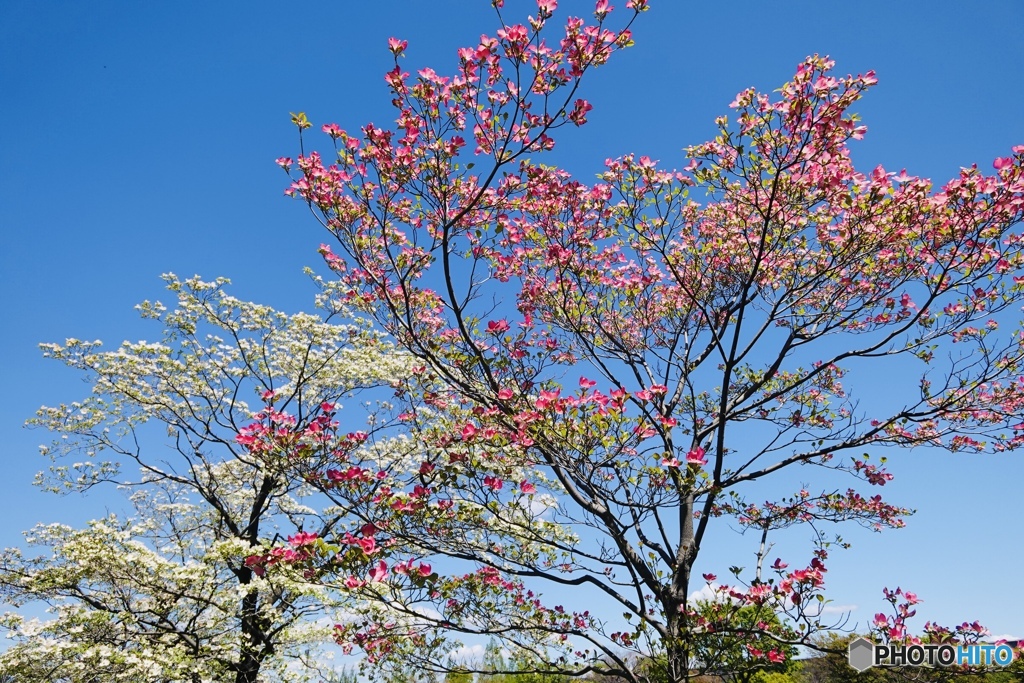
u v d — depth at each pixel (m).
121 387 11.78
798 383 7.13
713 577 6.67
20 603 10.04
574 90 5.17
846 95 5.22
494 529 6.68
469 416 7.12
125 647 9.99
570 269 7.18
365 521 6.37
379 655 6.82
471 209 6.25
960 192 5.78
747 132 5.81
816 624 5.13
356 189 6.02
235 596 10.20
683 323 8.41
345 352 12.94
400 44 5.31
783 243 6.59
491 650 7.23
